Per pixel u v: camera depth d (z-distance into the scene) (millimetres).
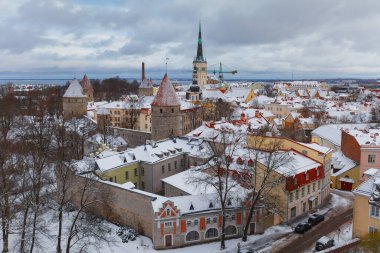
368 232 51844
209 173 68938
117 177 74188
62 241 57656
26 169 67875
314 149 73875
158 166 78562
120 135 116125
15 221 60594
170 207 55625
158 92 101312
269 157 60469
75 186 65438
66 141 97688
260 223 61469
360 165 84250
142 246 56344
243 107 190375
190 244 57406
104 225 61719
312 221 64188
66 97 136000
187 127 148500
